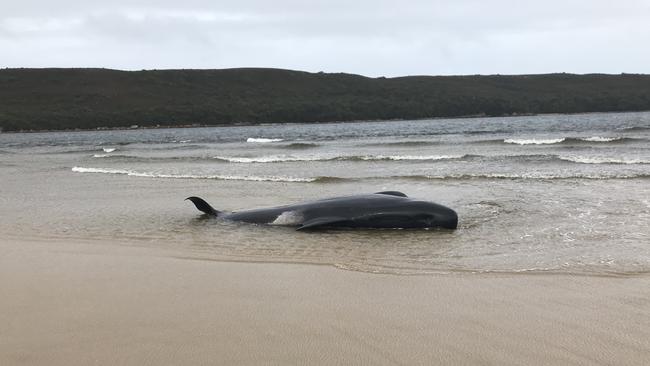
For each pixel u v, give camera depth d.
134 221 11.45
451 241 8.96
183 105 115.94
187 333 5.02
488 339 4.76
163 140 56.91
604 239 8.53
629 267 6.89
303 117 112.25
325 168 22.34
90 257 8.17
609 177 15.88
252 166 24.36
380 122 99.50
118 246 8.98
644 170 17.45
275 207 11.49
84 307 5.80
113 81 127.19
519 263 7.30
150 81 128.75
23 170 25.39
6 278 7.02
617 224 9.60
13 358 4.52
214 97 122.94
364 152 30.59
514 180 16.19
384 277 6.79
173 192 16.03
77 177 21.28
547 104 113.31
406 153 28.78
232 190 16.11
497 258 7.64
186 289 6.42
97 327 5.20
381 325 5.14
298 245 8.98
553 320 5.16
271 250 8.59
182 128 100.19
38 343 4.84
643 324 4.98
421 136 45.50
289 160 26.39
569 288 6.12
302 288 6.39
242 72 136.88
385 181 17.08
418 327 5.07
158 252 8.49
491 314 5.36
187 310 5.66
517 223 10.10
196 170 23.20
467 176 17.27
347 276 6.87
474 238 9.09
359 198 11.03
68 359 4.49
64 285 6.66
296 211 11.10
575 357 4.37
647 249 7.79
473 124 69.75
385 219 10.34
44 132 97.25
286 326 5.16
